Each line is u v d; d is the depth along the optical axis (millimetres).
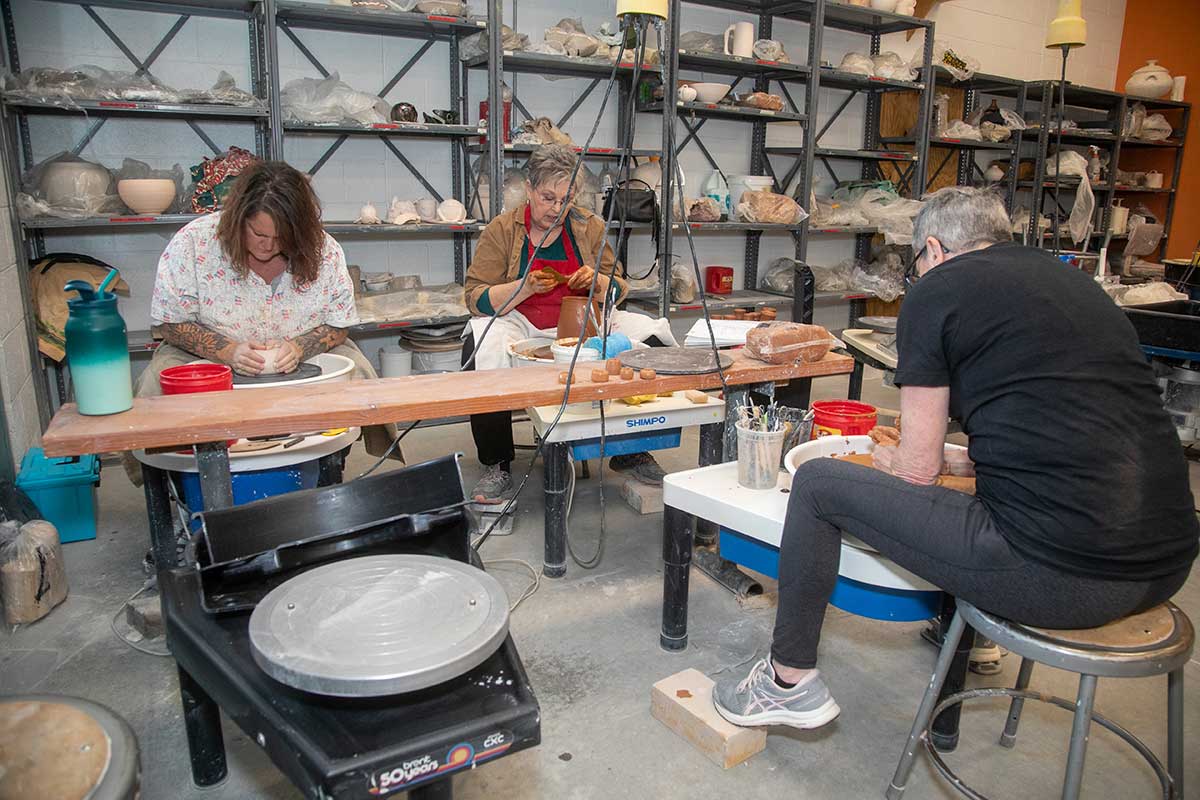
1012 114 5570
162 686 1768
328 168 3826
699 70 4680
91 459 2627
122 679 1790
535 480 3053
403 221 3662
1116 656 1147
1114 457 1157
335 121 3395
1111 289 3605
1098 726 1683
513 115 4137
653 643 1952
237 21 3488
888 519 1322
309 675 854
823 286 5164
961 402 1311
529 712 907
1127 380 1203
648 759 1551
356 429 2055
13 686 1758
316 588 1040
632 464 3010
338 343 2418
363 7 3363
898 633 2051
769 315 3559
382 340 4121
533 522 2672
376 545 1231
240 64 3535
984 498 1272
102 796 698
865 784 1495
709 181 4695
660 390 1877
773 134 5070
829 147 4930
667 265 4039
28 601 1992
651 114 4543
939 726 1580
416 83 3922
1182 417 3314
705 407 2244
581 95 4309
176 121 3473
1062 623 1199
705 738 1554
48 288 3109
